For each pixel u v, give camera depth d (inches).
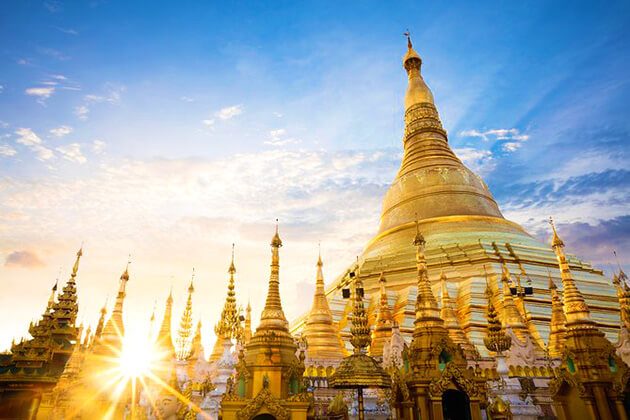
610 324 1363.2
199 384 1039.0
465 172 2052.2
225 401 534.3
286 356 582.6
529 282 1441.9
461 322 1370.6
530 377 953.5
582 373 568.1
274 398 534.0
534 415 769.6
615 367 562.9
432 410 516.7
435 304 599.2
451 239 1715.1
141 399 844.0
